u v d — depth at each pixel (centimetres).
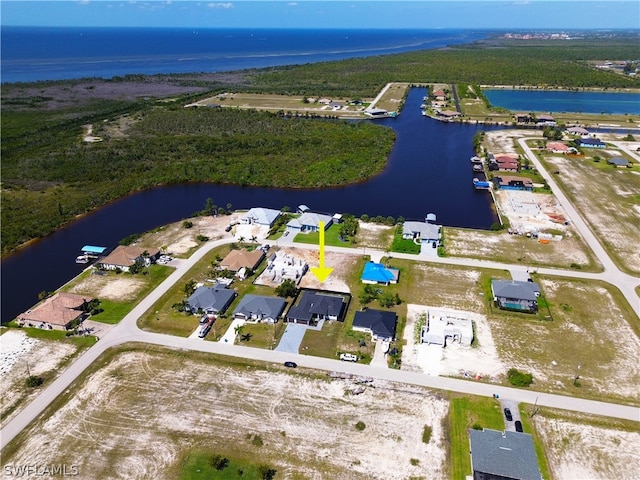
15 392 5884
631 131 18275
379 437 5197
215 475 4766
